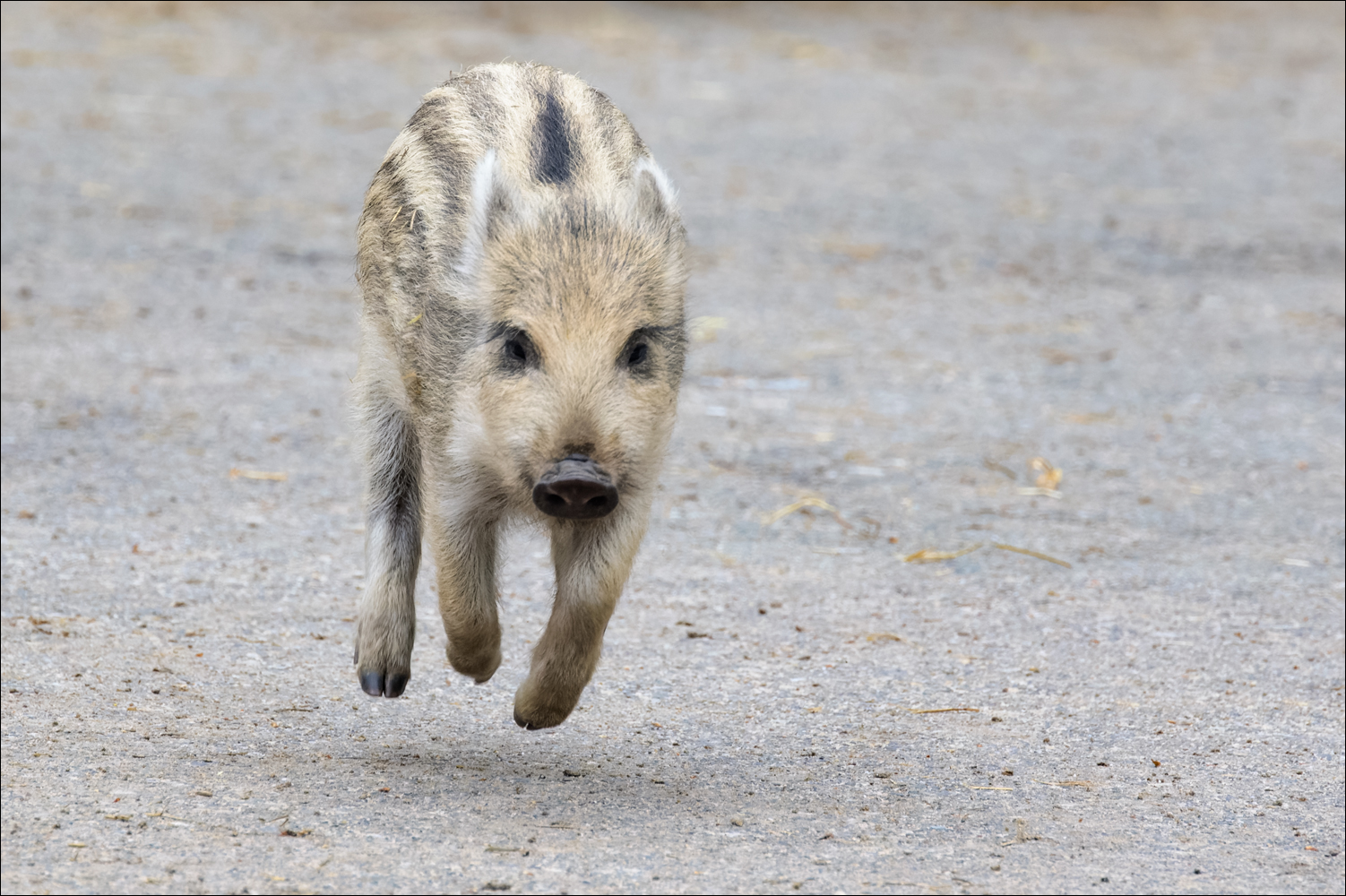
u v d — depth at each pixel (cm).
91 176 5841
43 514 2967
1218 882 1714
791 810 1888
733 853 1709
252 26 8694
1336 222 6009
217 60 7875
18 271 4706
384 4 9444
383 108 7094
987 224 5831
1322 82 8738
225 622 2511
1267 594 2877
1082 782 2047
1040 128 7456
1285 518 3306
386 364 2241
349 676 2331
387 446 2250
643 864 1653
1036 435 3800
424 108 2281
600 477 1773
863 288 5022
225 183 5869
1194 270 5347
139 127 6575
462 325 1991
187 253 5028
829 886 1617
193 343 4191
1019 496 3388
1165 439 3800
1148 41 9838
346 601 2648
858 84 8144
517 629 2605
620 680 2372
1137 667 2517
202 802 1767
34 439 3416
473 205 1972
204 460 3372
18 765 1856
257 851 1625
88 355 4028
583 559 1967
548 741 2116
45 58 7688
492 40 8494
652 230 1983
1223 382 4250
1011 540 3125
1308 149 7212
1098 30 10169
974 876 1681
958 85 8294
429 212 2112
